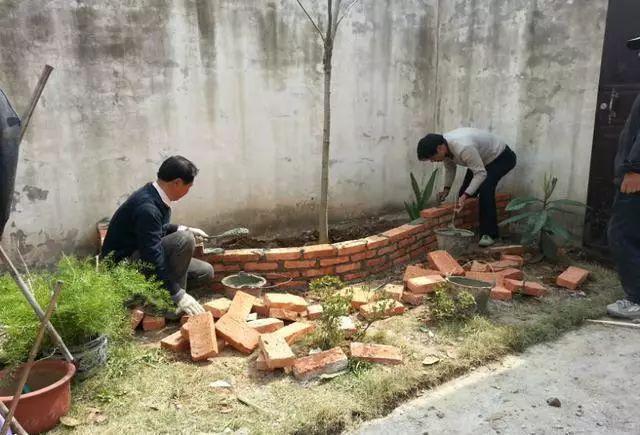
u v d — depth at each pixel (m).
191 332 2.90
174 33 4.32
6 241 3.96
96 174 4.24
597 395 2.61
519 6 4.87
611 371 2.82
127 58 4.18
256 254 3.80
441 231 4.48
